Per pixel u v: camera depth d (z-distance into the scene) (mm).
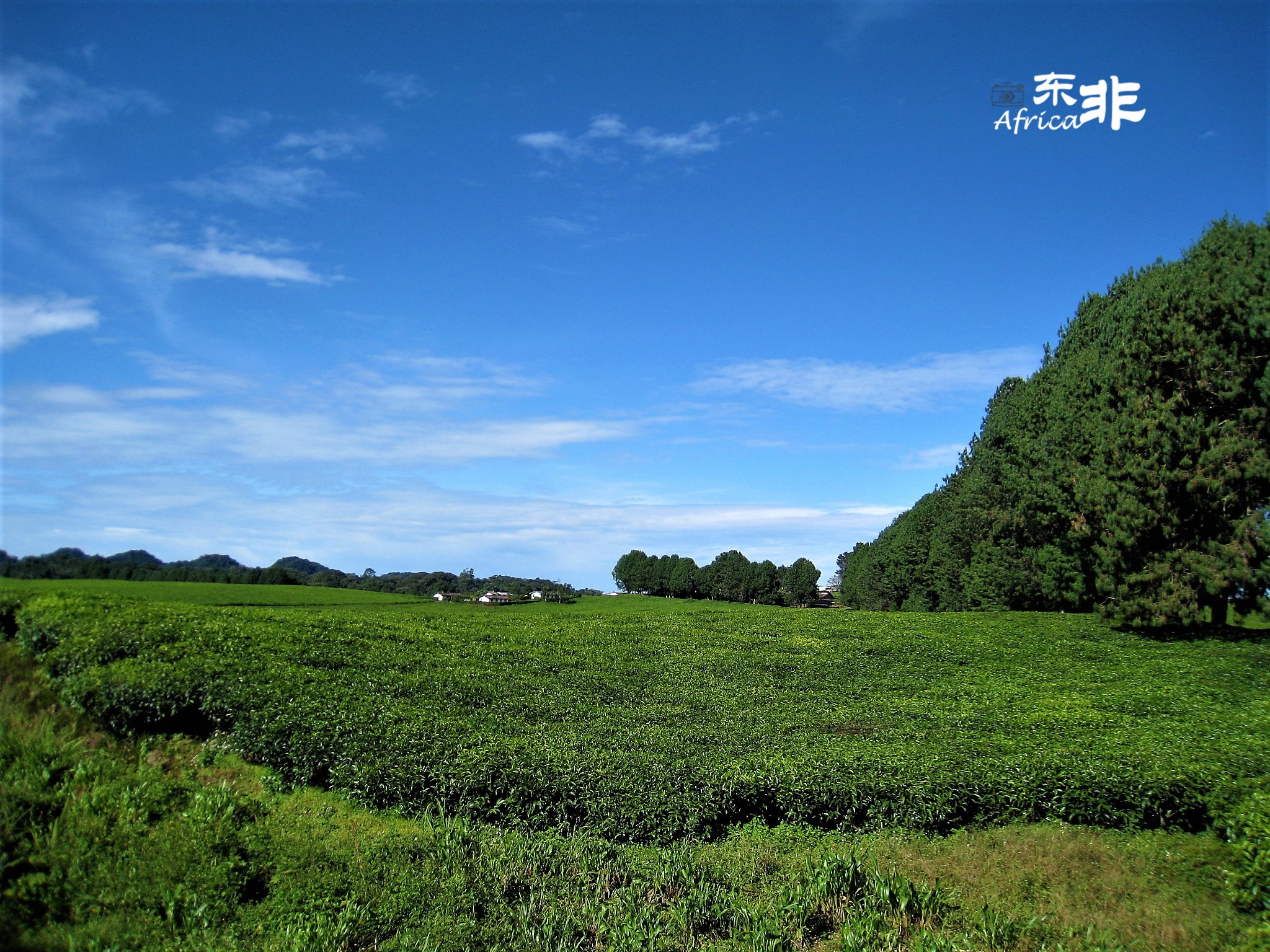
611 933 8609
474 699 18500
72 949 7621
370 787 12367
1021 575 44406
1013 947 8734
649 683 22188
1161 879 10688
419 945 8148
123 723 14523
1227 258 30766
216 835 9797
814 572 97812
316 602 48094
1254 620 40781
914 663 26391
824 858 10180
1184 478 29781
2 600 23281
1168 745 14359
